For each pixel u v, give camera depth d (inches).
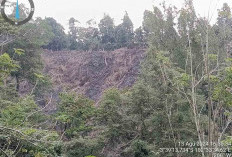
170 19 1079.0
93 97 1609.3
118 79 1664.6
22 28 917.2
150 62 716.7
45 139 348.2
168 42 1039.6
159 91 647.1
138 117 706.8
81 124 731.4
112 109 719.1
